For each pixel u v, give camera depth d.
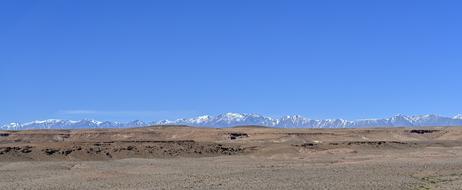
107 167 115.69
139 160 138.75
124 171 105.25
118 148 154.25
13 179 92.50
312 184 80.50
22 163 127.56
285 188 76.12
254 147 175.12
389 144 191.50
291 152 163.50
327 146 178.62
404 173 96.38
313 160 133.50
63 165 121.38
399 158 135.62
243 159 142.75
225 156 157.25
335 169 105.00
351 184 80.38
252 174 96.44
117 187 78.44
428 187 77.31
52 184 83.19
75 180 88.50
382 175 92.88
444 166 109.62
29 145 150.38
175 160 139.38
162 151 157.25
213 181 85.19
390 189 75.12
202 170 107.00
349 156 147.88
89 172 103.06
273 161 132.62
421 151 171.50
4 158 136.00
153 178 90.31
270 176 92.44
